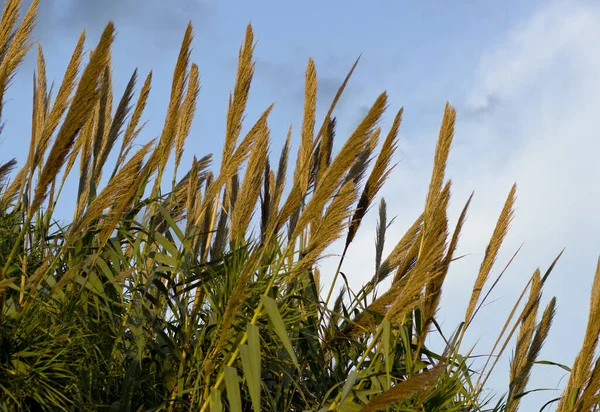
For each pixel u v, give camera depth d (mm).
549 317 4484
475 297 4031
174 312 4004
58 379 3789
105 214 4035
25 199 4129
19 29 3896
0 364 3617
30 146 3805
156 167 4246
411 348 4043
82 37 3822
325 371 3980
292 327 3906
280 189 4273
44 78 4332
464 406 4074
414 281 3680
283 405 3949
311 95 4148
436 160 3998
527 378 4453
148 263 4160
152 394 3928
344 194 3641
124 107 4273
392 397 3289
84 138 4359
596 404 4074
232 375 3393
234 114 4129
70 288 3998
